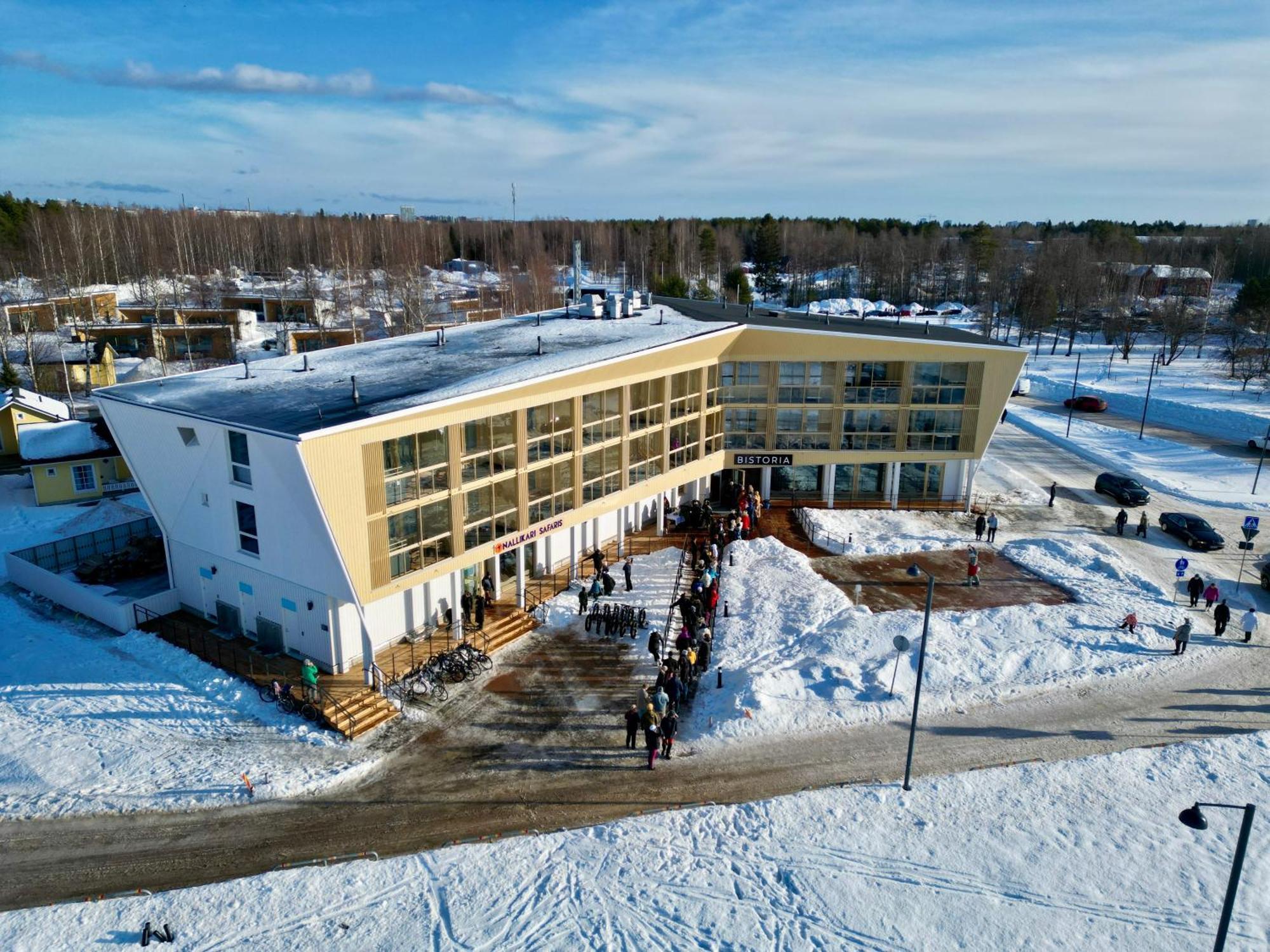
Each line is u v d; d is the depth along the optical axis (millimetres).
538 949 18422
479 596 33031
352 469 27078
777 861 21281
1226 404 77312
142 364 79312
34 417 52688
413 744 26266
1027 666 30703
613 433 39156
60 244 111812
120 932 18797
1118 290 135625
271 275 142000
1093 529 46250
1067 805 23469
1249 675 30453
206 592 33062
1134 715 27922
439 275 154375
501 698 28906
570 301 61250
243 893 20031
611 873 20812
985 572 39625
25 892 20219
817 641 32281
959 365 46312
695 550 41719
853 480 50125
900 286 151750
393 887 20281
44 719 26891
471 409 30969
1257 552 42969
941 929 19188
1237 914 19766
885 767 25219
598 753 25953
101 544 38844
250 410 28891
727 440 48000
